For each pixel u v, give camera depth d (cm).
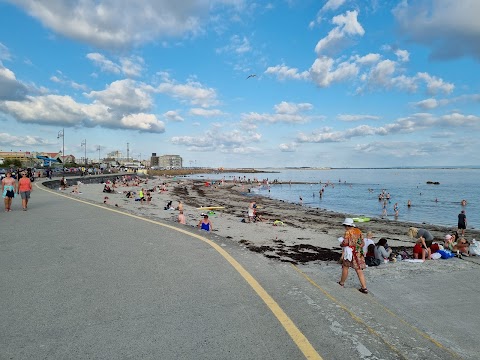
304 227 2044
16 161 7862
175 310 412
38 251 714
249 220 2119
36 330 357
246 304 436
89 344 328
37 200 1961
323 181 11731
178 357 306
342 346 333
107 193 3669
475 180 11912
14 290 477
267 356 310
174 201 3547
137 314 399
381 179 13462
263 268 612
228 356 309
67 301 437
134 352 314
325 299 470
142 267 598
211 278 541
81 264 615
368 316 441
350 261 658
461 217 1945
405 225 2372
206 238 870
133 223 1114
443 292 695
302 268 920
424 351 356
